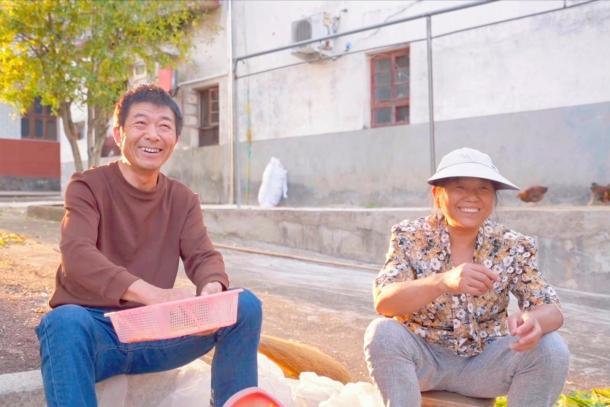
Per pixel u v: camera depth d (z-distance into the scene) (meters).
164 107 2.69
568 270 6.62
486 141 9.21
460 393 2.81
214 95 13.34
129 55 10.36
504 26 8.96
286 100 11.61
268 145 11.91
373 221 8.22
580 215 6.53
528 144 8.80
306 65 11.27
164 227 2.81
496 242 2.74
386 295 2.63
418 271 2.78
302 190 11.41
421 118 9.87
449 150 9.58
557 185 8.53
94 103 10.45
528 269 2.72
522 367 2.59
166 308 2.33
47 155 19.31
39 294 4.88
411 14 9.91
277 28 11.66
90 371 2.37
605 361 4.33
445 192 2.67
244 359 2.61
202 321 2.41
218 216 10.10
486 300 2.73
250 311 2.57
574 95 8.37
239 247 8.92
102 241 2.69
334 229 8.63
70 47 10.16
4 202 15.30
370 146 10.47
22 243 7.88
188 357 2.74
